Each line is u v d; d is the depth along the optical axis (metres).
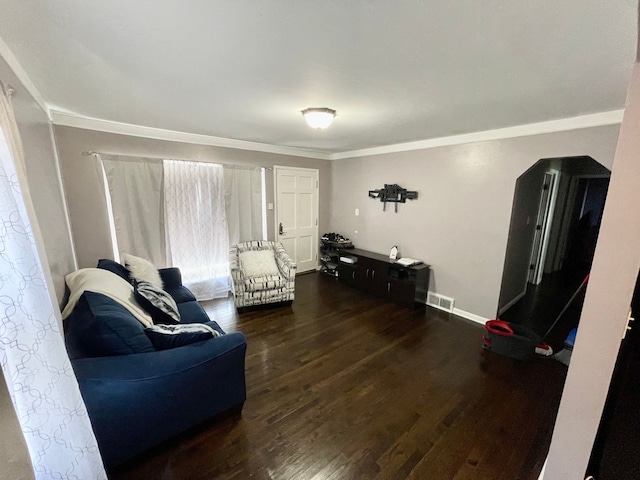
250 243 4.04
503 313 3.54
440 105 2.24
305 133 3.43
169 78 1.79
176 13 1.12
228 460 1.54
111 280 2.04
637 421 1.02
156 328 1.66
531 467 1.52
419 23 1.17
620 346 1.00
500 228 3.10
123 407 1.40
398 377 2.27
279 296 3.58
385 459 1.56
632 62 1.47
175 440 1.66
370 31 1.24
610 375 1.02
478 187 3.23
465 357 2.57
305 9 1.09
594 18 1.10
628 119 0.90
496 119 2.63
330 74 1.70
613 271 0.98
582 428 1.11
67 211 2.89
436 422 1.82
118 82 1.87
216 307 3.64
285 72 1.68
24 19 1.16
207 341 1.71
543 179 4.10
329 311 3.56
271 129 3.24
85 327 1.50
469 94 2.00
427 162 3.71
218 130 3.36
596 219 5.78
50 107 2.48
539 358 2.55
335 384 2.18
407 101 2.16
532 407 1.96
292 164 4.75
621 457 1.06
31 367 1.04
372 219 4.56
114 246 3.31
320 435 1.71
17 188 1.06
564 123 2.57
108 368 1.40
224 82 1.84
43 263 1.33
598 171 4.73
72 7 1.08
